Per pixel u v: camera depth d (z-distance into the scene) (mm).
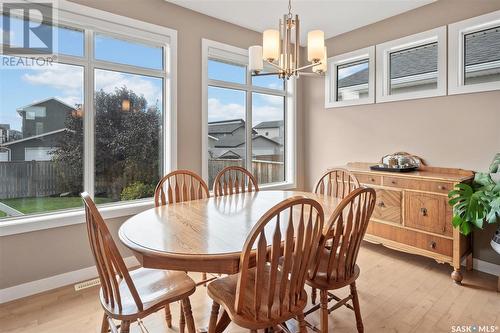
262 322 1235
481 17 2672
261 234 1170
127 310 1319
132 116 2922
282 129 4316
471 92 2756
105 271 1306
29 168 2426
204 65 3283
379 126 3490
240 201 2240
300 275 1334
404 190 2820
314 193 2598
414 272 2699
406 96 3223
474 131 2760
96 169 2732
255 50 2016
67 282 2486
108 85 2775
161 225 1629
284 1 2967
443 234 2564
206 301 2217
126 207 2781
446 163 2951
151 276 1634
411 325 1922
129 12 2752
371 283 2488
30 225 2297
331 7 3088
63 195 2576
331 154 4027
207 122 3336
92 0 2549
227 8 3125
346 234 1540
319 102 4145
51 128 2506
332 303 2176
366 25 3543
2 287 2211
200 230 1543
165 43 3008
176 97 3068
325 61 2057
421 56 3166
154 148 3070
